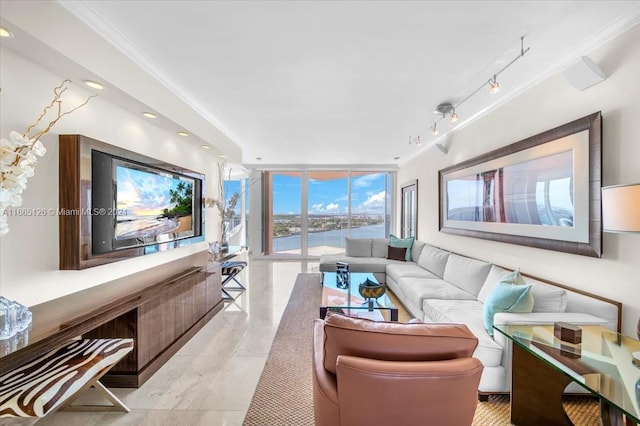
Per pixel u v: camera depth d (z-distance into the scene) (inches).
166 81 104.7
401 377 41.9
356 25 75.7
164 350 97.3
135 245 99.3
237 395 80.5
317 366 55.6
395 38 81.3
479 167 140.0
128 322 84.0
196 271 115.5
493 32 78.5
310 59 92.6
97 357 65.9
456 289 129.6
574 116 90.0
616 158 76.9
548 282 98.4
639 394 48.7
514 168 114.8
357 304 117.0
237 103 130.0
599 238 79.8
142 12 70.1
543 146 99.8
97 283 88.6
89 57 71.4
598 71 79.2
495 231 126.8
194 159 148.4
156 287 87.3
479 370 43.5
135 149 103.3
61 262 74.4
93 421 70.7
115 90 82.4
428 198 215.3
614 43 76.9
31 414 52.5
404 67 97.7
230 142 180.5
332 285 150.0
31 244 68.4
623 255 75.4
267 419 71.6
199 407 75.7
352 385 43.6
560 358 57.9
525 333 67.9
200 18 72.6
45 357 65.4
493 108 131.7
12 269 64.7
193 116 128.3
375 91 117.3
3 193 52.8
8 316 53.0
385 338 47.0
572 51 87.0
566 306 83.8
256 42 83.2
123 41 80.9
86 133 82.6
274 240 311.7
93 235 80.4
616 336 65.5
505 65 96.3
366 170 308.7
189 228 136.8
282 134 184.4
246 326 127.8
